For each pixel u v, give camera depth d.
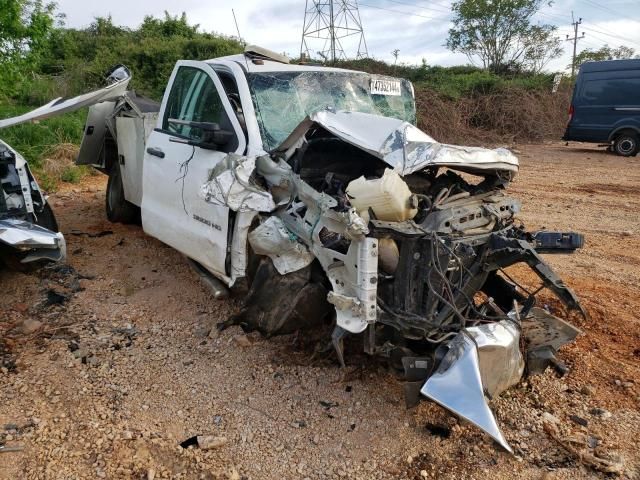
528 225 7.67
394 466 3.02
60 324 4.48
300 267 3.58
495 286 4.04
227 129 4.33
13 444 3.12
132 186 6.37
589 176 11.56
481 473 2.97
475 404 2.79
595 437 3.25
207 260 4.39
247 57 4.82
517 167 3.85
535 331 3.73
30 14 13.90
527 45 35.91
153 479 2.90
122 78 6.57
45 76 19.83
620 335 4.41
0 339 4.22
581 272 5.80
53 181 9.43
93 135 6.94
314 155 3.80
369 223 3.20
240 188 3.69
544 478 2.92
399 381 3.56
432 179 3.87
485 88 19.73
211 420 3.38
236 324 3.96
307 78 4.67
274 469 3.01
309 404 3.51
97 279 5.32
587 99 15.34
